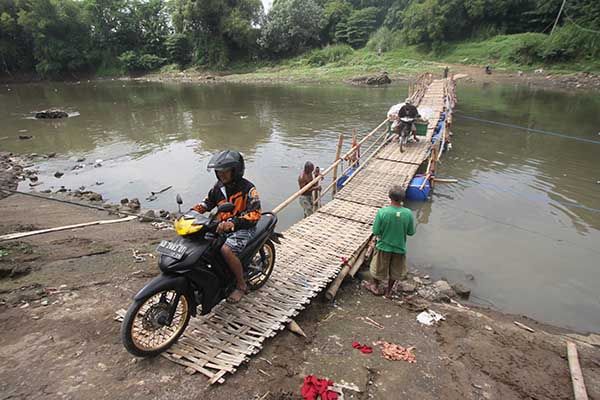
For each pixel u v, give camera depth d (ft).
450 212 30.71
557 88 101.14
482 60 135.74
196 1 177.58
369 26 176.04
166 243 12.36
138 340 12.07
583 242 25.88
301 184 29.17
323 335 15.19
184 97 106.63
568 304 19.63
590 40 117.08
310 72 151.23
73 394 10.78
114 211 30.40
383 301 18.43
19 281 16.69
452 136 54.03
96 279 17.39
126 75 194.59
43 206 31.42
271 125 64.75
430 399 12.09
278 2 187.62
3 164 44.86
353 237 23.06
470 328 16.35
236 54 192.75
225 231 12.93
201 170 42.55
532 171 39.78
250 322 14.43
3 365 11.70
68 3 189.98
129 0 204.64
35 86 161.68
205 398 11.09
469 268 22.94
